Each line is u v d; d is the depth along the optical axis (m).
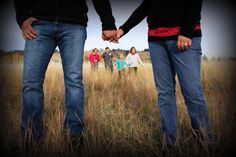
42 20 2.20
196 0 2.09
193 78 2.18
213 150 2.16
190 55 2.18
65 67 2.27
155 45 2.34
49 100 3.78
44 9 2.20
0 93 4.75
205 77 5.51
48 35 2.22
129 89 5.15
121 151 2.31
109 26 2.39
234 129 2.56
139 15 2.59
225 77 5.15
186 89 2.21
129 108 3.61
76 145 2.24
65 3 2.22
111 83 6.25
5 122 2.94
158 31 2.29
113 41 2.48
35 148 2.20
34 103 2.22
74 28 2.25
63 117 2.90
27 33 2.20
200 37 2.24
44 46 2.22
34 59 2.20
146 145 2.40
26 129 2.23
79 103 2.25
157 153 2.21
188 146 2.34
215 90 4.81
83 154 2.21
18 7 2.24
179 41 2.13
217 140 2.30
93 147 2.27
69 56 2.24
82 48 2.29
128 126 2.88
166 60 2.33
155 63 2.36
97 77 6.56
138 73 7.00
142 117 3.33
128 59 8.72
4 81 5.59
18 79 5.83
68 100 2.25
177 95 4.23
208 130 2.22
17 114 3.20
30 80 2.20
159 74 2.35
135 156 2.26
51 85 4.75
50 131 2.37
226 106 3.34
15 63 6.25
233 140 2.36
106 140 2.53
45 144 2.24
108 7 2.41
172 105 2.36
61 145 2.24
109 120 3.07
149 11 2.46
